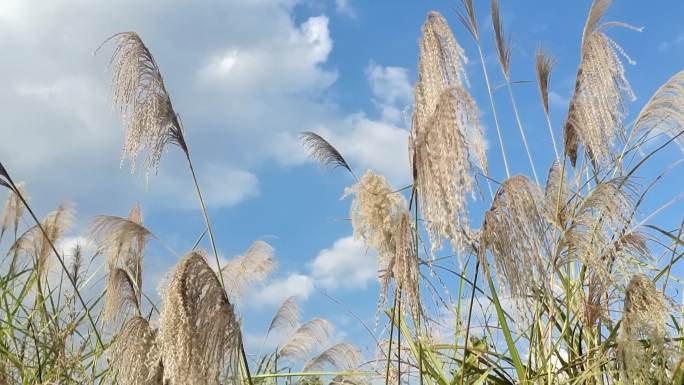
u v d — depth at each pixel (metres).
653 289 1.62
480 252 1.50
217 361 1.53
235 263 2.66
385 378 1.89
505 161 2.10
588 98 1.92
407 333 1.86
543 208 1.47
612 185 1.83
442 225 1.36
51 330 2.64
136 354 1.73
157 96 2.10
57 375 2.41
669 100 1.85
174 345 1.52
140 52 2.11
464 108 1.33
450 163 1.33
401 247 1.55
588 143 1.96
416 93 1.67
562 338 1.90
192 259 1.59
